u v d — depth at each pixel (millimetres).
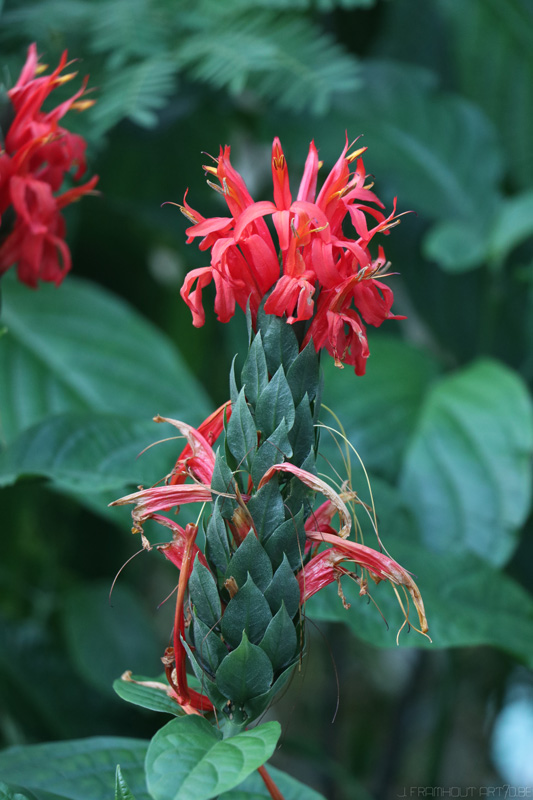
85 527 1590
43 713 1216
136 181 1493
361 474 1043
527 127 1725
